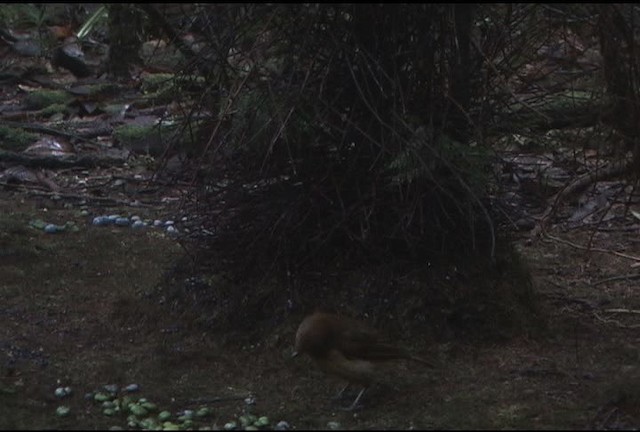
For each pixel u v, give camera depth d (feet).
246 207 24.31
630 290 27.07
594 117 24.48
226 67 23.54
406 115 22.67
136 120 41.86
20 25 54.34
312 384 21.98
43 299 26.27
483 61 23.20
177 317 24.70
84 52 51.60
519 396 21.13
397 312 23.15
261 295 23.94
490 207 24.11
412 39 22.77
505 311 23.49
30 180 36.27
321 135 23.41
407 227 22.98
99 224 32.07
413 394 21.36
